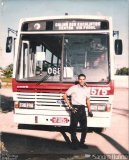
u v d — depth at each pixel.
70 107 4.34
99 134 5.20
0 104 8.57
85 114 4.34
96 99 4.66
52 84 4.72
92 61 4.77
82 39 4.84
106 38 4.81
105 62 4.75
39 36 4.94
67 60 4.79
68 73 4.74
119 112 7.70
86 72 4.73
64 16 4.92
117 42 4.78
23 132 5.22
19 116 4.84
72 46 4.83
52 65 4.79
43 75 4.78
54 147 4.38
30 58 4.88
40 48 4.89
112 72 4.70
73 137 4.34
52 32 4.92
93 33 4.84
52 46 4.87
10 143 4.52
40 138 4.86
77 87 4.34
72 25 4.89
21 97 4.82
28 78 4.82
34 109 4.79
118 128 5.69
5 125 5.75
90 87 4.66
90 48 4.81
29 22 5.00
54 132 5.25
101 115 4.66
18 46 4.95
